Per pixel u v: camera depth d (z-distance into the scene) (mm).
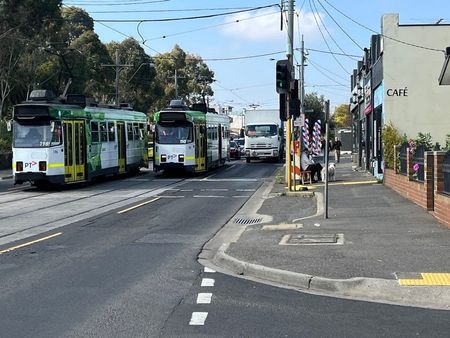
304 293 8297
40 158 23797
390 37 23781
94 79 57469
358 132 36969
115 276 9438
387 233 12016
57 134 24219
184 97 80000
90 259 10812
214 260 10773
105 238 13148
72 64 49719
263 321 6957
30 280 9188
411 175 17672
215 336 6414
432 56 23641
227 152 41562
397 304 7695
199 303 7797
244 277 9375
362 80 33594
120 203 19859
